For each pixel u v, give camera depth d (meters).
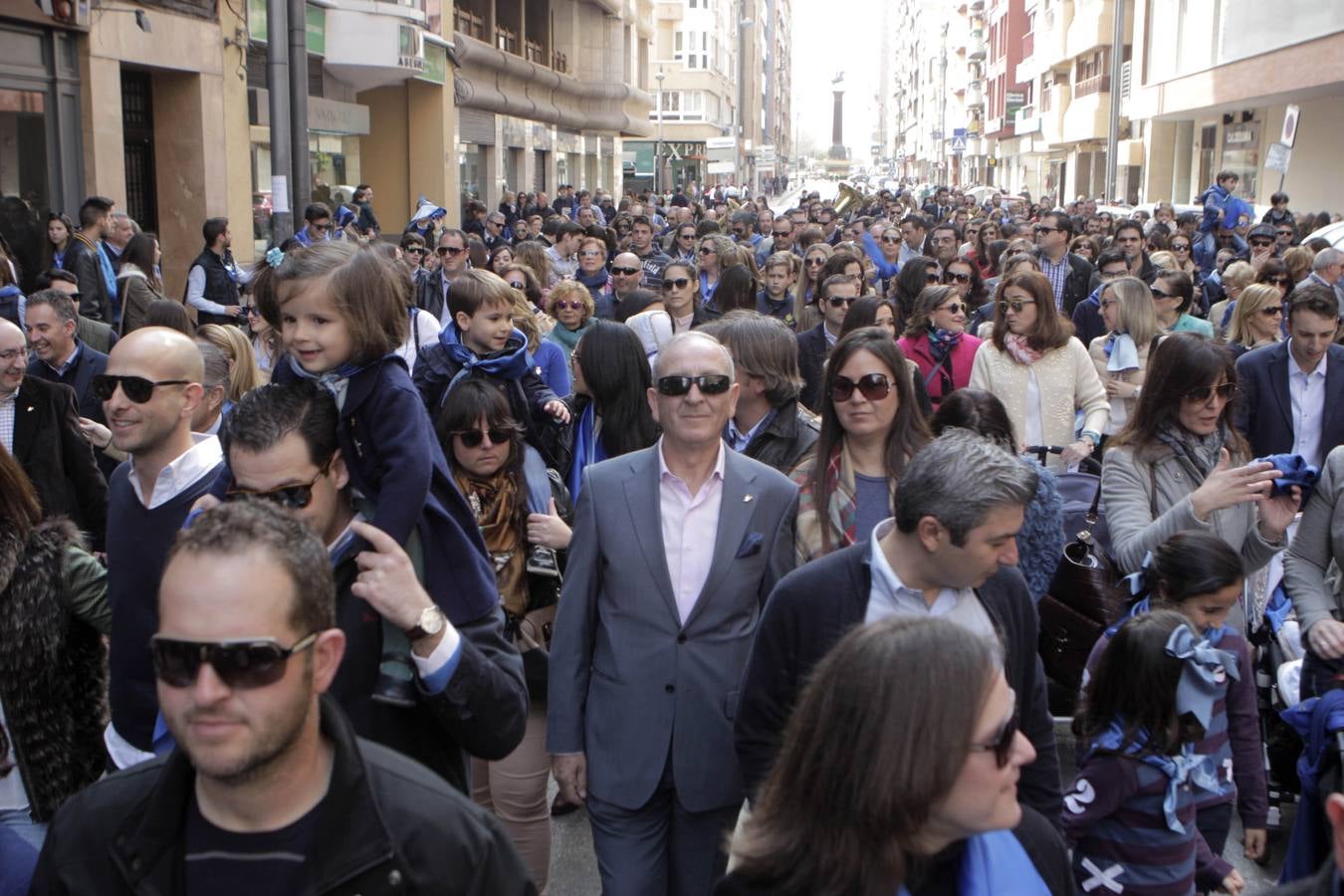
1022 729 3.17
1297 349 6.62
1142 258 13.87
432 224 14.46
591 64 50.12
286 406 2.99
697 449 3.84
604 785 3.80
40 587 3.49
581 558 3.89
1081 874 3.87
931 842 2.13
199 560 2.04
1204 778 3.81
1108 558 4.99
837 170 148.25
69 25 14.65
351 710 2.93
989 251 17.62
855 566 3.21
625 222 23.11
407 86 30.36
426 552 3.11
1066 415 7.26
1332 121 30.77
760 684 3.28
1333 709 3.71
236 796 2.09
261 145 21.09
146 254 11.19
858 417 4.06
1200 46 35.91
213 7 18.27
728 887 2.24
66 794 3.54
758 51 136.62
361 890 2.09
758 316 5.12
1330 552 4.67
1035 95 64.88
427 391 5.89
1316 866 3.77
